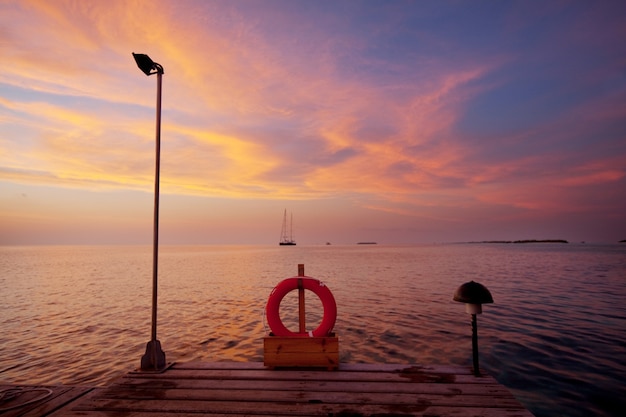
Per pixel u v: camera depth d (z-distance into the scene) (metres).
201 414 2.71
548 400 4.44
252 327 8.84
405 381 3.29
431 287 16.84
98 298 14.20
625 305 11.03
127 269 32.69
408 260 43.28
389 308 11.26
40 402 2.95
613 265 30.25
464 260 41.69
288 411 2.74
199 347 7.03
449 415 2.65
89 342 7.53
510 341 7.10
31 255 78.81
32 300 13.77
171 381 3.35
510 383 5.00
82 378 5.42
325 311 3.92
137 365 6.01
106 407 2.84
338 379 3.35
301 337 3.69
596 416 4.02
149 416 2.69
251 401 2.92
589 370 5.47
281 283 4.02
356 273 25.23
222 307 11.91
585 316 9.44
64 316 10.49
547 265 30.95
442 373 3.47
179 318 10.03
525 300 12.05
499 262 36.56
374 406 2.80
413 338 7.54
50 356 6.54
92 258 60.69
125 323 9.43
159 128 3.86
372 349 6.77
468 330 8.13
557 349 6.53
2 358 6.45
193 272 27.98
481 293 3.38
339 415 2.66
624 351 6.40
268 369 3.64
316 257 55.59
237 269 31.25
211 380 3.37
